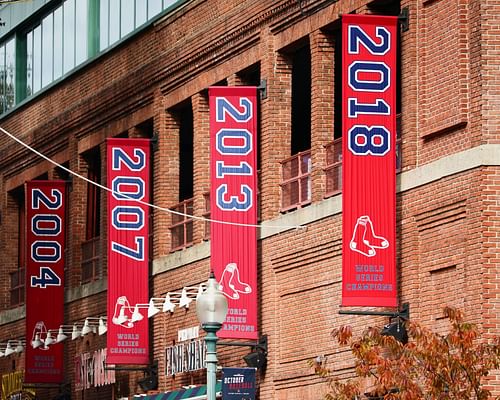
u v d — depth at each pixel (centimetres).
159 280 6038
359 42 4400
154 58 6059
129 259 5950
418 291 4391
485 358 3456
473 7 4209
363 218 4366
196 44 5712
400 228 4466
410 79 4466
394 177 4391
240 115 5178
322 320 4916
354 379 4694
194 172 5794
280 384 5144
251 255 5159
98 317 6538
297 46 5200
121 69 6397
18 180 7525
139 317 5809
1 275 7675
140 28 6166
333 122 4988
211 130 5175
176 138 6041
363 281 4334
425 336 3441
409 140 4456
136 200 5959
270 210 5241
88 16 6756
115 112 6444
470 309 4125
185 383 5828
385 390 3603
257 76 5534
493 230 4094
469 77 4225
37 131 7238
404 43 4497
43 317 6819
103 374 6438
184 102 5903
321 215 4922
